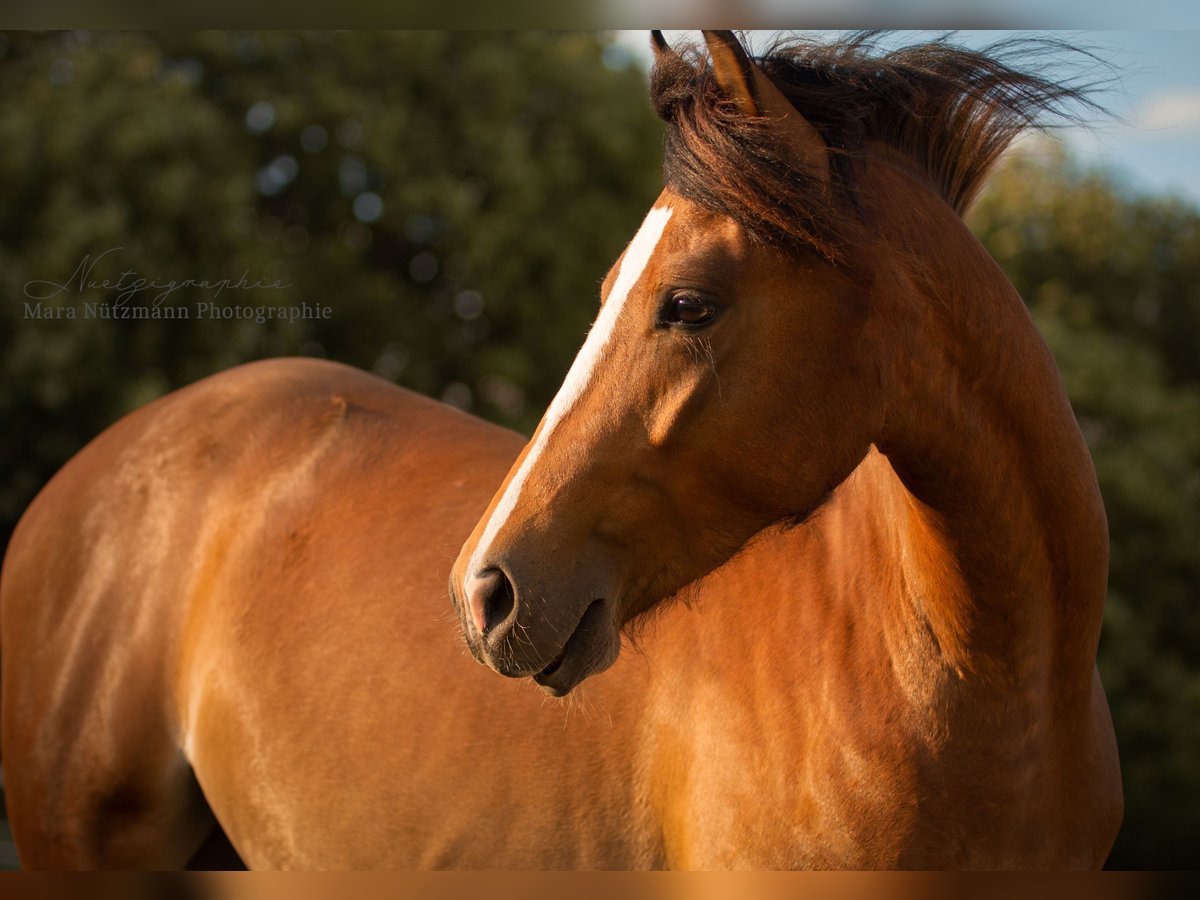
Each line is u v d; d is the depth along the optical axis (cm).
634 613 305
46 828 487
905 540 316
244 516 480
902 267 295
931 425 300
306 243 2097
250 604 461
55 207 1678
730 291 284
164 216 1739
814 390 288
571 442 295
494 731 389
